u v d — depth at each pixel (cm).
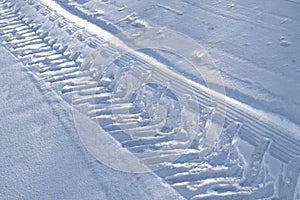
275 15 643
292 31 605
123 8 745
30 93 600
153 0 749
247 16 655
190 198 426
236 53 590
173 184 442
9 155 507
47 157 495
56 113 556
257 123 489
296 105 496
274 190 420
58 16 764
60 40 704
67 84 606
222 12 678
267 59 569
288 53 570
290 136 468
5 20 798
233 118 502
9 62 675
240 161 453
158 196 431
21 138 528
